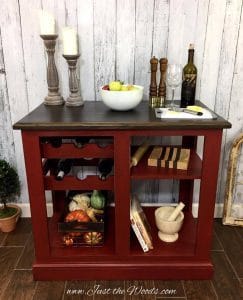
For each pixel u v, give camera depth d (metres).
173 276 1.46
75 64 1.51
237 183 1.89
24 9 1.57
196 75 1.54
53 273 1.44
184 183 1.80
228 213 1.87
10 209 1.86
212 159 1.30
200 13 1.59
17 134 1.80
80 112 1.42
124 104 1.38
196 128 1.23
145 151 1.55
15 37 1.62
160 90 1.55
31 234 1.79
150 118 1.30
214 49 1.65
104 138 1.66
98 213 1.55
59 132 1.24
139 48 1.64
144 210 1.82
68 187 1.36
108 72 1.68
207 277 1.46
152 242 1.52
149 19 1.59
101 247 1.49
